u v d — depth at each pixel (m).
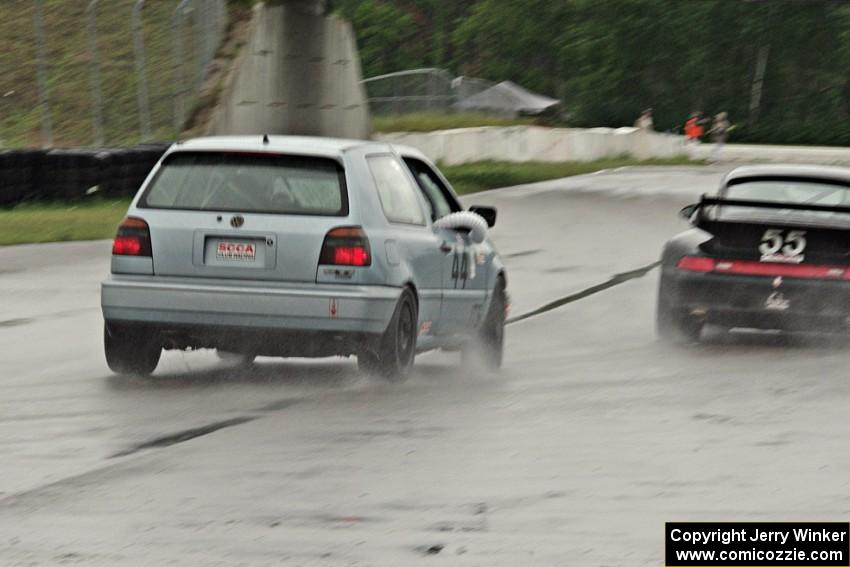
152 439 19.58
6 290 38.62
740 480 17.55
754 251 30.83
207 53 97.31
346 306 23.06
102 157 66.69
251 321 23.19
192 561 13.84
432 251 25.20
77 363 26.69
